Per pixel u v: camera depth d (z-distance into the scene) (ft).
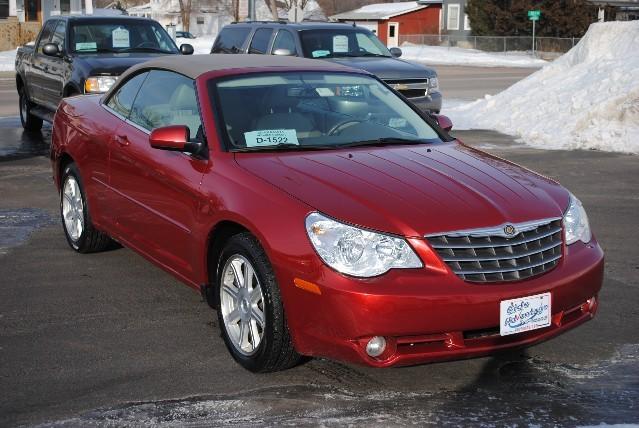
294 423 13.15
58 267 21.52
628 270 21.71
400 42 202.80
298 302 13.78
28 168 35.04
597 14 175.11
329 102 18.47
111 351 16.07
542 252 14.56
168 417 13.33
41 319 17.76
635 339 16.89
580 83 49.44
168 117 18.57
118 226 20.11
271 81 18.51
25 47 46.55
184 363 15.52
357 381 14.76
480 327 13.65
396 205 14.08
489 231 13.93
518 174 16.43
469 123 51.62
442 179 15.29
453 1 200.95
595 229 26.00
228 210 15.10
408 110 19.36
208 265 16.28
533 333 14.37
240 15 163.84
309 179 14.94
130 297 19.27
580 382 14.79
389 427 13.03
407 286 13.26
